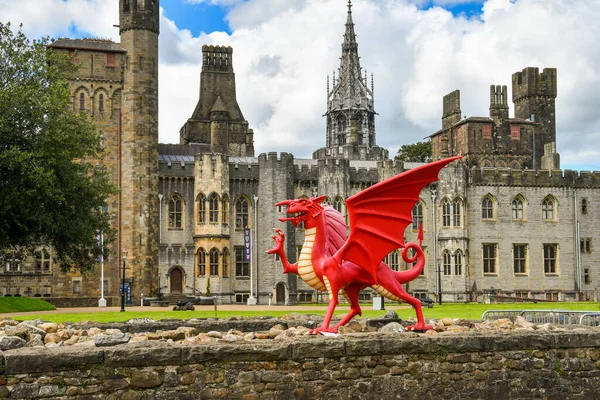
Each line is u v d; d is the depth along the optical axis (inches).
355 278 712.4
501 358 616.4
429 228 3223.4
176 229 2979.8
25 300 2237.9
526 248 3292.3
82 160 2854.3
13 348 550.9
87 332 725.9
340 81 5398.6
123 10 2962.6
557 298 3294.8
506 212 3287.4
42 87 1975.9
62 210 1926.7
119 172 2908.5
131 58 2928.2
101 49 2918.3
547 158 3730.3
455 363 604.1
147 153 2910.9
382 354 586.9
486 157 3885.3
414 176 717.3
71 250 2071.9
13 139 1830.7
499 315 1059.9
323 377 569.0
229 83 4242.1
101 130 2903.5
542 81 4375.0
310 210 711.1
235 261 3021.7
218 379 540.7
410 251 3198.8
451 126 4042.8
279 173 3051.2
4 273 2763.3
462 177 3233.3
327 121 5472.4
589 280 3358.8
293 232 3053.6
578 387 633.6
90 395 508.7
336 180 3078.2
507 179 3292.3
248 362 549.6
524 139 3971.5
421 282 3186.5
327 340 574.6
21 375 496.4
